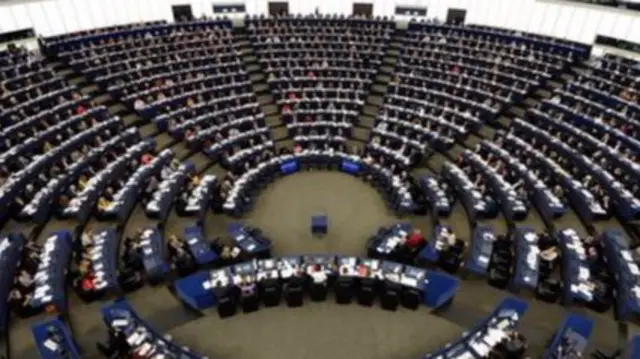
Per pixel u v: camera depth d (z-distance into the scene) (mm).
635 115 30516
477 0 42219
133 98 32438
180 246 21891
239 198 26516
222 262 21891
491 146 28922
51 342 16203
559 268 20969
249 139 30656
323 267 20359
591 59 37156
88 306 19219
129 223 24156
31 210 22750
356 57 38312
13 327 17812
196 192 25875
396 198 26781
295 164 30062
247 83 35250
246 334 18922
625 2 36938
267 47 38781
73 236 22250
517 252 21062
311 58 37844
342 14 45031
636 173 25703
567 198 25453
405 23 43250
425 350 18422
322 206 27484
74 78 34312
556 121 30500
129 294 20328
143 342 16828
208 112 32562
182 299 19953
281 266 20500
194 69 35844
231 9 44531
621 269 19594
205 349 18328
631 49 37344
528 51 37406
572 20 39125
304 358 18094
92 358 17219
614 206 24000
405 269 20234
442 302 19750
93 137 28719
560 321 18844
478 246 21609
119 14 41031
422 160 29828
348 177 29984
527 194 25828
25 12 36406
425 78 35688
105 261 20359
